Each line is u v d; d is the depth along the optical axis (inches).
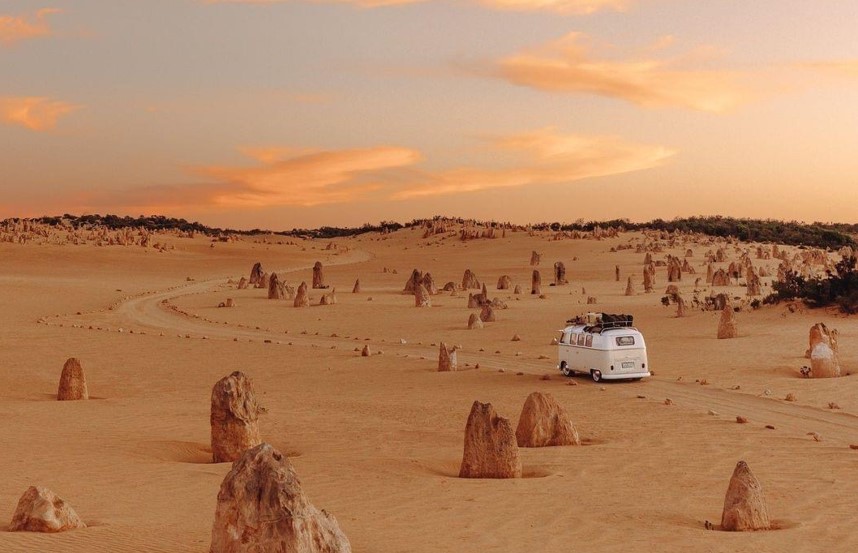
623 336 1328.7
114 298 3713.1
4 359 1825.8
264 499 441.1
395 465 801.6
